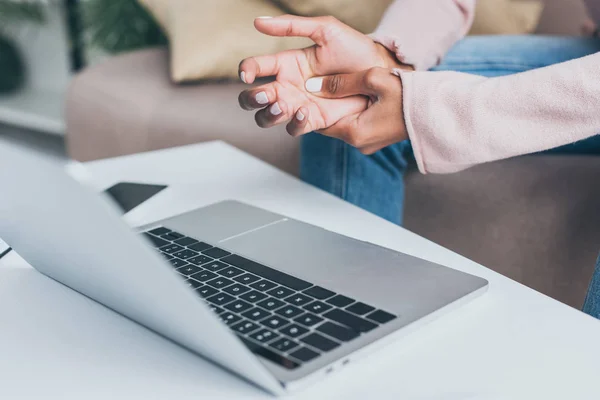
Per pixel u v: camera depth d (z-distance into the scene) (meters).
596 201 1.04
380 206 0.95
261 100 0.66
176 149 0.96
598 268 0.65
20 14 3.40
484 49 0.99
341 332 0.42
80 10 3.08
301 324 0.43
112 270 0.39
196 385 0.40
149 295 0.38
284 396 0.38
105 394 0.39
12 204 0.41
